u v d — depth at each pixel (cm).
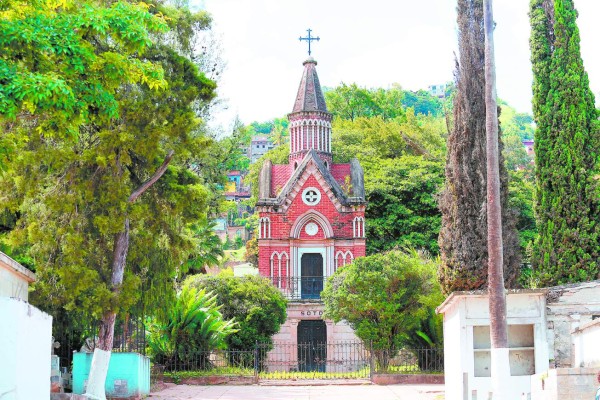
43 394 1775
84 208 2556
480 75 3061
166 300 2995
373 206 6519
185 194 2744
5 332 1521
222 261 6575
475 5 3100
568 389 1752
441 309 2617
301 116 6253
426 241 6334
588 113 3144
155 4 2758
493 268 1953
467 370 2311
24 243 2722
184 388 3397
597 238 3039
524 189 6662
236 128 5538
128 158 2519
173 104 2603
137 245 2698
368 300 3734
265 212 5725
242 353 4069
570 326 2342
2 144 1714
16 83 1550
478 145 3028
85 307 2478
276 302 4481
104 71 1805
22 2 1723
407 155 7800
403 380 3591
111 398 2789
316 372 4184
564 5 3173
